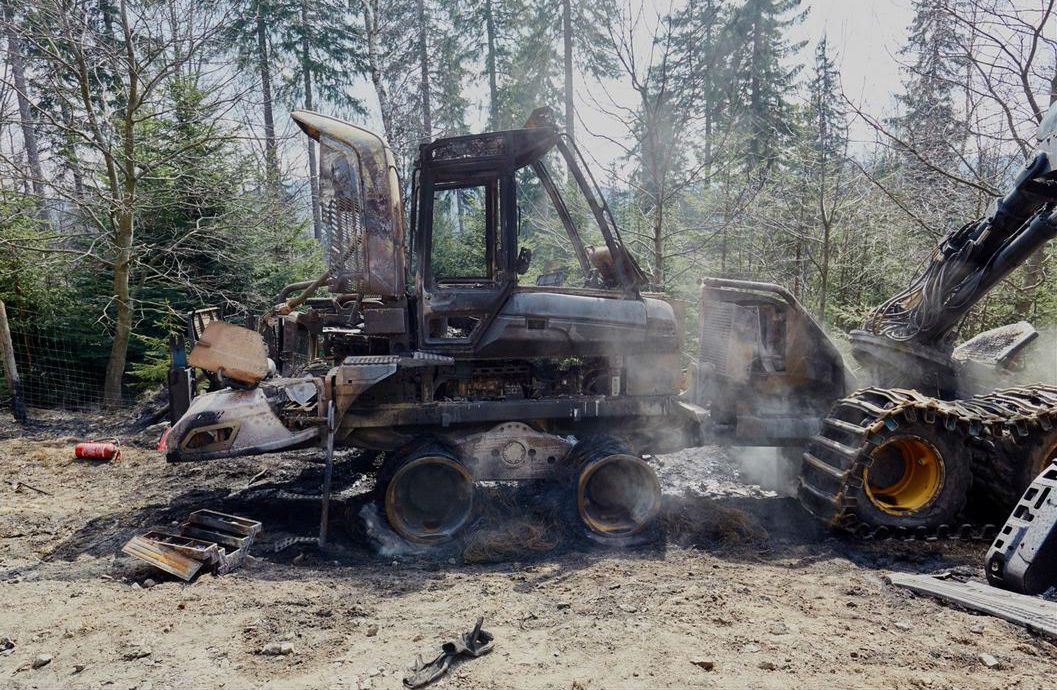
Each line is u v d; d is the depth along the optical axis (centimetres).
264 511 505
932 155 833
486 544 420
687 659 267
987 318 888
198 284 1088
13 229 997
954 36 789
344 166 435
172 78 1043
